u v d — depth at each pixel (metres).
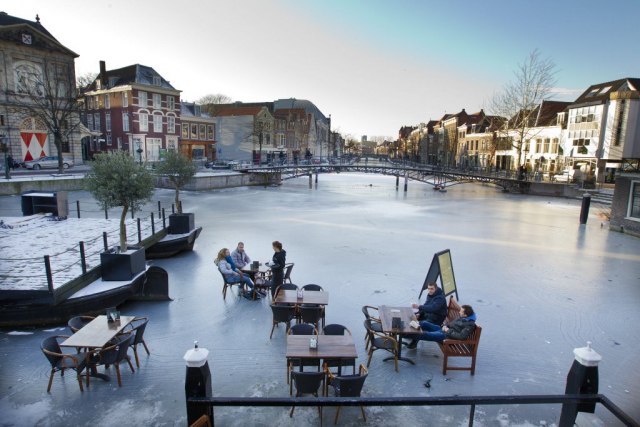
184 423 5.55
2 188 25.14
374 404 3.44
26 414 5.66
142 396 6.11
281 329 8.42
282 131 77.62
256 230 18.59
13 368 6.79
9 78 37.16
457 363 7.23
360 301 10.11
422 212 25.88
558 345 8.05
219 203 27.44
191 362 4.52
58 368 6.16
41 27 40.78
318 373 5.56
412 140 117.44
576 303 10.36
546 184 37.50
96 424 5.49
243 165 49.94
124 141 49.59
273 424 5.57
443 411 5.93
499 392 6.39
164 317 8.93
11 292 8.04
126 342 6.45
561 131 45.31
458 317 7.57
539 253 15.57
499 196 36.94
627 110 37.44
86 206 23.20
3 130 37.09
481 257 14.78
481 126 67.25
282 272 9.87
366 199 32.75
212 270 12.38
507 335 8.44
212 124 61.44
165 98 51.72
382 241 16.95
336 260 13.80
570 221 23.36
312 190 39.84
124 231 10.24
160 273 9.71
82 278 8.95
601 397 3.61
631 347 8.05
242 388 6.34
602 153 39.41
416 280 11.84
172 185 33.69
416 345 7.71
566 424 5.12
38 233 14.09
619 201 20.05
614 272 13.20
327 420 5.66
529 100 44.56
